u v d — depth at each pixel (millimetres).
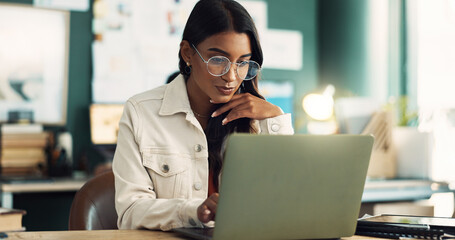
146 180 1403
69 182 3219
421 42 4336
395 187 3160
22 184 3031
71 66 4078
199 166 1483
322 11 4832
